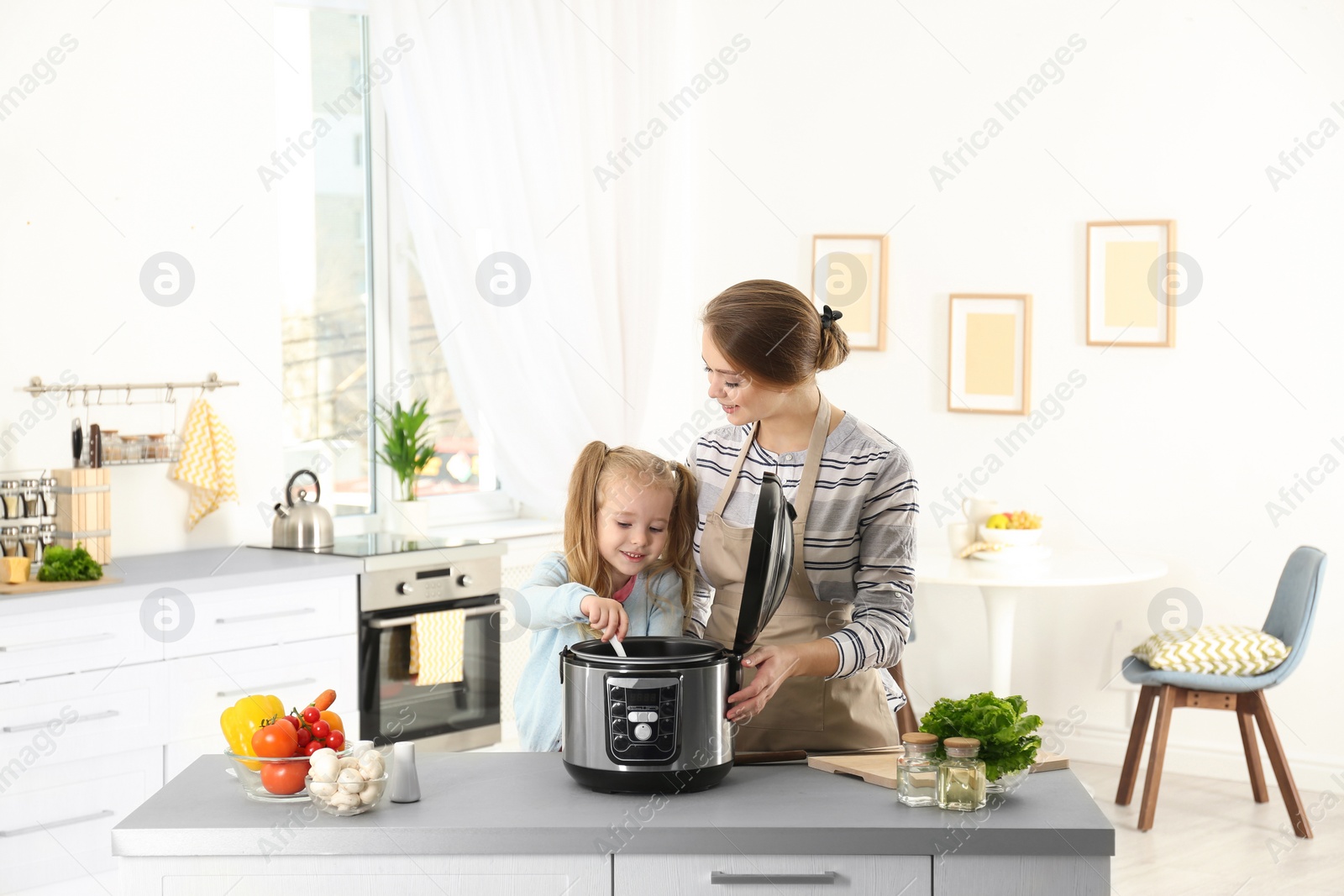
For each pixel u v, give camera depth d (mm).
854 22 5094
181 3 3896
